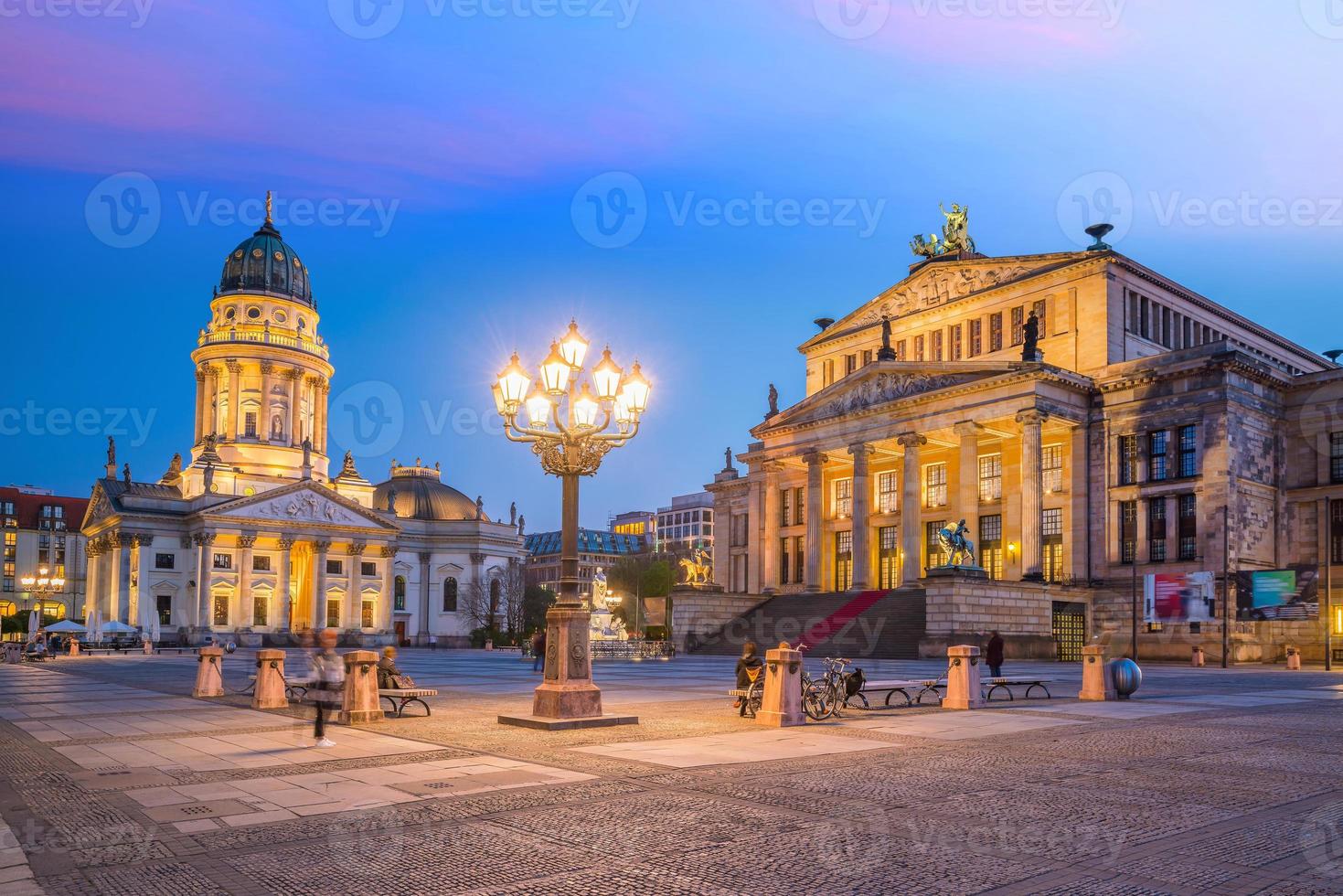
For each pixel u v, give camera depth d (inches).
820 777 679.7
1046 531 3198.8
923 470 3609.7
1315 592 2475.4
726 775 684.1
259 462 5733.3
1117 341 3125.0
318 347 6156.5
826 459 3659.0
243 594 5329.7
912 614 2856.8
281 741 869.2
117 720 1082.1
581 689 979.9
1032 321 2987.2
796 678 1015.0
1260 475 2847.0
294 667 2293.3
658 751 803.4
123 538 5241.1
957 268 3592.5
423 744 840.9
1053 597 2839.6
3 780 677.9
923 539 3570.4
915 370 3221.0
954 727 997.2
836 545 3848.4
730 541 4532.5
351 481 6363.2
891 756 783.1
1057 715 1129.4
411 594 6284.5
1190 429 2839.6
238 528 5329.7
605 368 999.0
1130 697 1400.1
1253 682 1777.8
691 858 467.5
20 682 1850.4
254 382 5836.6
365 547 5880.9
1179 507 2834.6
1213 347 2778.1
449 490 6766.7
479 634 6038.4
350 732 932.0
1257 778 689.0
